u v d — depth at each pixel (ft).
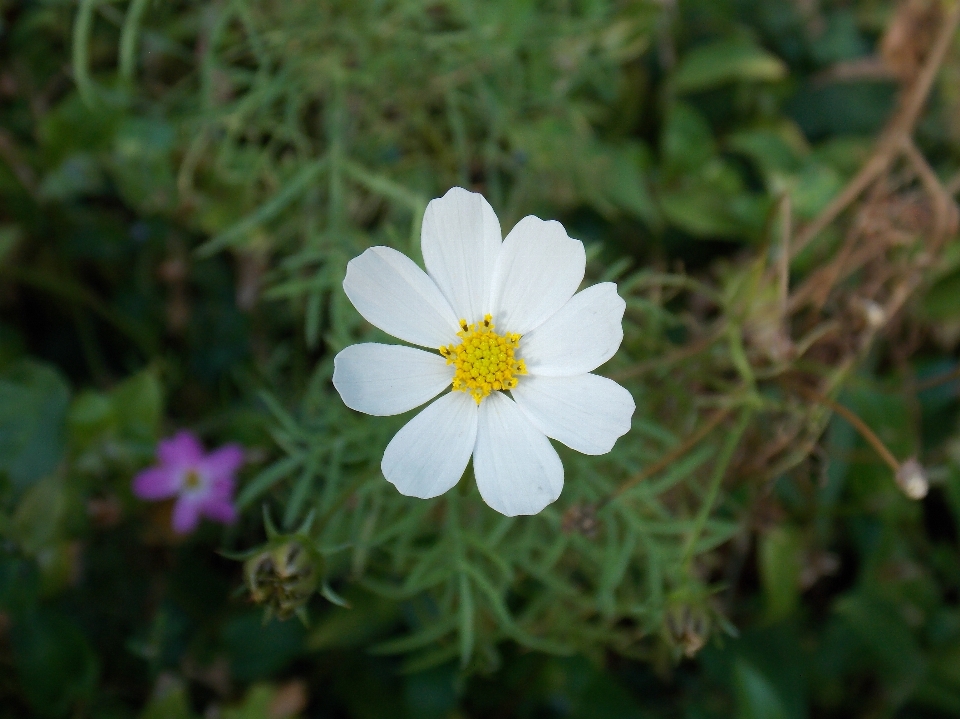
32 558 0.93
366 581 0.80
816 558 1.08
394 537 0.89
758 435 0.99
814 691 1.05
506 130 1.10
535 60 1.15
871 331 0.96
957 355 1.19
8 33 1.14
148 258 1.15
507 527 0.81
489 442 0.72
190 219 1.13
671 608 0.75
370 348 0.71
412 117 1.07
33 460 0.98
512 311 0.74
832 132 1.35
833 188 1.19
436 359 0.73
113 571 1.01
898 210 1.04
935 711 1.04
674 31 1.31
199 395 1.15
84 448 0.99
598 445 0.69
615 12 1.21
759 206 1.20
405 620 1.02
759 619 1.07
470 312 0.73
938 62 1.02
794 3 1.38
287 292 0.88
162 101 1.11
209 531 1.03
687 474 0.89
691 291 1.19
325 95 1.04
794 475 1.06
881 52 1.26
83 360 1.17
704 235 1.22
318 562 0.68
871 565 1.08
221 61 1.02
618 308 0.69
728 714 1.03
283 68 0.97
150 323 1.16
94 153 1.11
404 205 1.04
